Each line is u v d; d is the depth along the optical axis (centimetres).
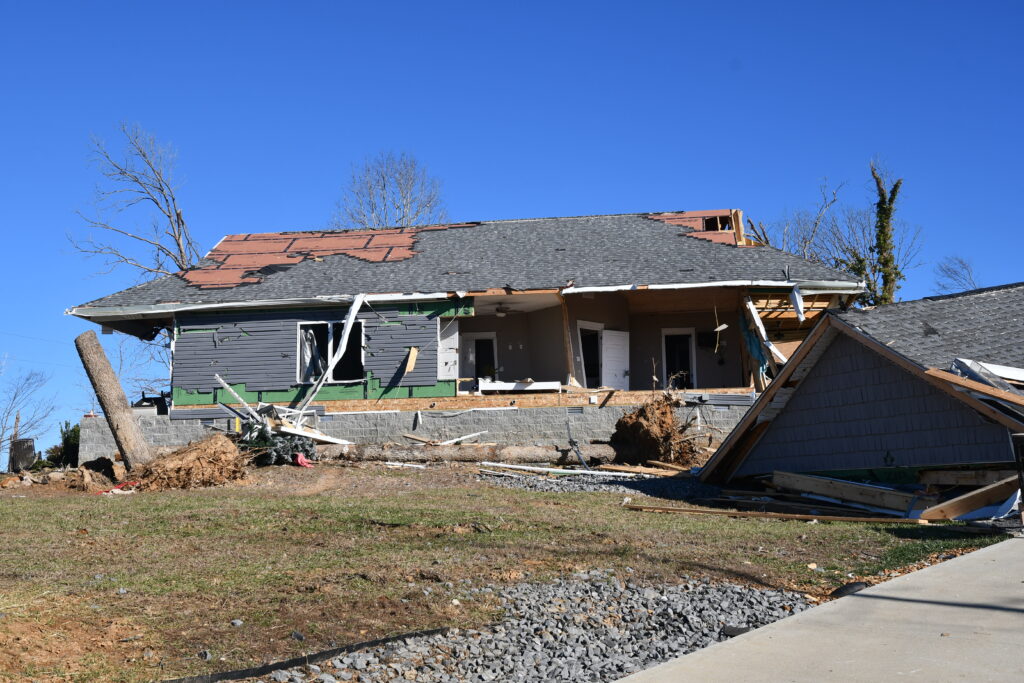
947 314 1511
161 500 1405
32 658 621
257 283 2384
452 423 2155
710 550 1026
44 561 950
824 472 1499
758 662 593
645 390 2353
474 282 2286
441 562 944
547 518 1250
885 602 731
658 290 2212
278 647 663
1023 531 1015
